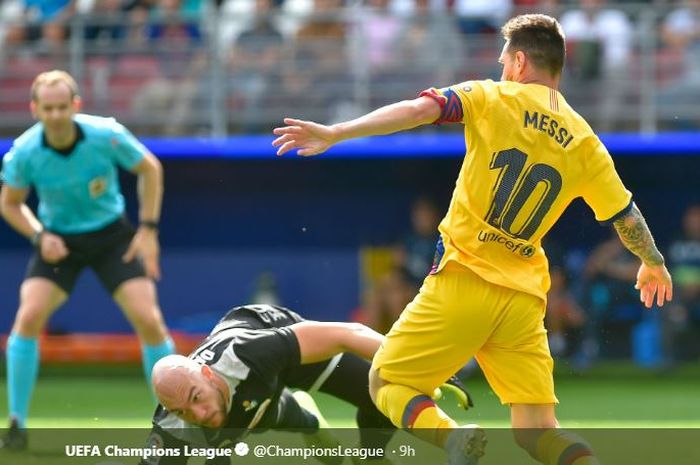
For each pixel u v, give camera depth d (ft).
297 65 139.44
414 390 57.11
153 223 83.15
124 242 82.79
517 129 55.98
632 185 141.59
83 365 137.39
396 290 134.21
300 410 65.92
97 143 80.69
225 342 60.39
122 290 81.41
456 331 55.98
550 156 56.03
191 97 139.85
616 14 139.85
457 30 139.13
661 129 137.39
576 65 137.39
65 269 81.35
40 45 140.36
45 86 78.95
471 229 56.24
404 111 54.80
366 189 144.97
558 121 56.54
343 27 140.05
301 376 64.23
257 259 146.72
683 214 141.59
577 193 57.52
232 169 142.82
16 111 139.74
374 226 145.59
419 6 145.89
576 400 107.24
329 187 144.97
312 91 138.92
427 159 142.10
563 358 131.75
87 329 146.61
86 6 147.23
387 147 137.90
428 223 135.85
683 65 137.69
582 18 138.21
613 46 138.00
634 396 110.32
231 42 144.15
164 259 146.72
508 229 56.13
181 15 138.31
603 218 57.93
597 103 137.59
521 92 56.70
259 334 60.90
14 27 142.92
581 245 133.90
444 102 55.67
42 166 80.23
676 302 131.95
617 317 134.72
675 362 131.13
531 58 57.67
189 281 147.02
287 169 143.23
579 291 132.36
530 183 55.88
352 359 65.16
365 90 138.21
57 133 79.25
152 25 143.23
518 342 56.90
